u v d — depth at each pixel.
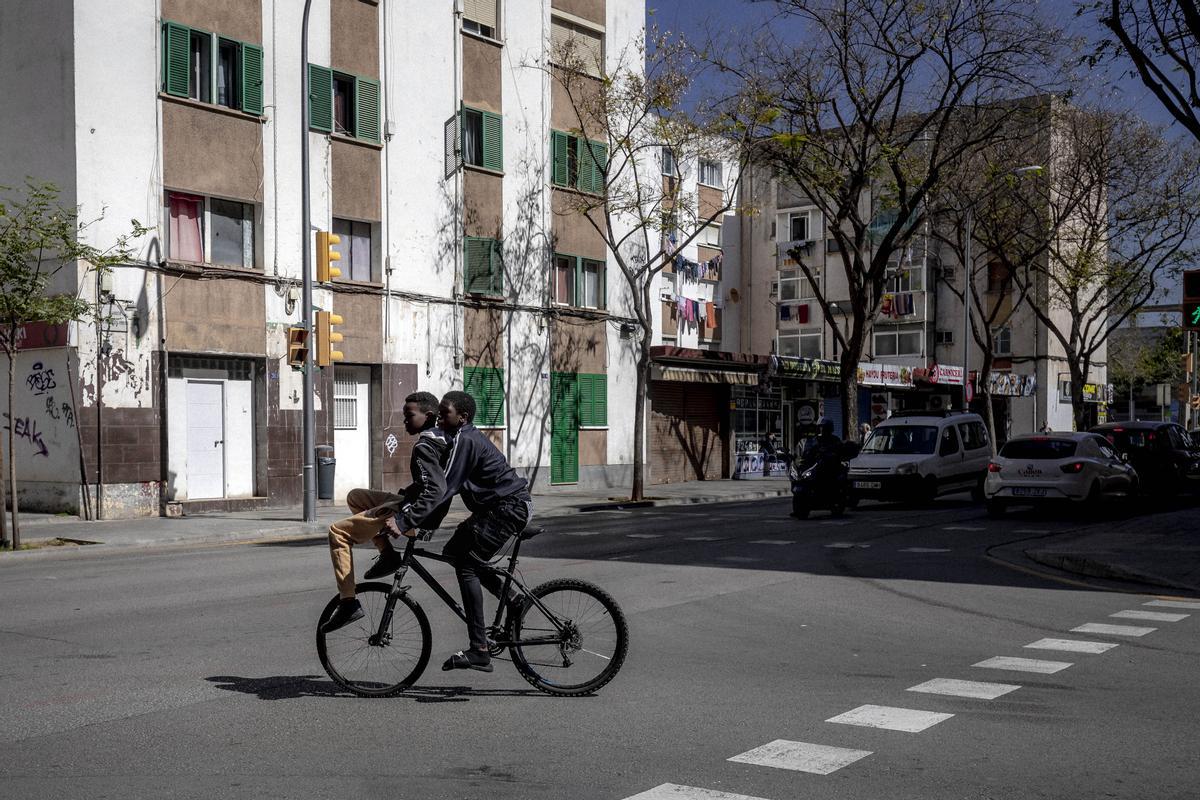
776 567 12.98
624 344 31.30
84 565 13.47
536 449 28.22
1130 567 12.18
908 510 22.58
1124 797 4.67
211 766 5.05
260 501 21.77
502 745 5.42
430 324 25.25
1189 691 6.66
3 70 19.98
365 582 6.57
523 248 27.81
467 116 26.41
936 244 49.84
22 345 19.73
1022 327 50.84
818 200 28.83
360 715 6.02
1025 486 19.91
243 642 8.09
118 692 6.52
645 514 22.41
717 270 42.62
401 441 24.56
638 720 5.94
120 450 19.53
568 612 6.57
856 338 28.89
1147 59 13.00
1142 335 75.88
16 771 4.96
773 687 6.75
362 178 23.81
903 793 4.70
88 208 19.11
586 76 27.50
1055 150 36.28
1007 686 6.78
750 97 25.33
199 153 20.78
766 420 38.38
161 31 20.23
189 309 20.58
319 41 22.95
